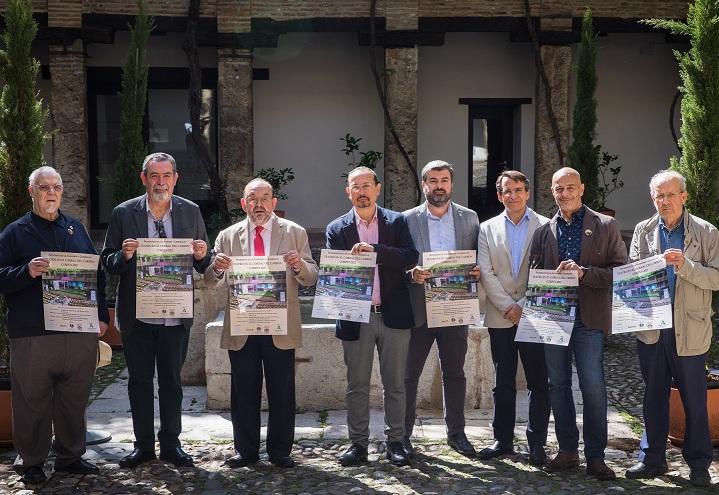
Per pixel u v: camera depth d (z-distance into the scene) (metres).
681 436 6.59
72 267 5.82
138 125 11.23
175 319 6.20
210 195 15.80
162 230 6.21
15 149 7.26
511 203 6.34
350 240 6.28
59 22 13.43
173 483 5.92
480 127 15.88
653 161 16.00
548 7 13.90
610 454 6.54
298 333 6.24
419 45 14.01
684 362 5.86
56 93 13.60
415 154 14.00
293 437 6.29
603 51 15.79
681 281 5.87
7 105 7.28
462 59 15.50
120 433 7.03
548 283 5.98
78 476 6.06
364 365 6.26
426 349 6.50
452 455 6.46
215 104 15.50
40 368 5.88
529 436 6.30
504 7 13.88
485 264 6.35
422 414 7.59
